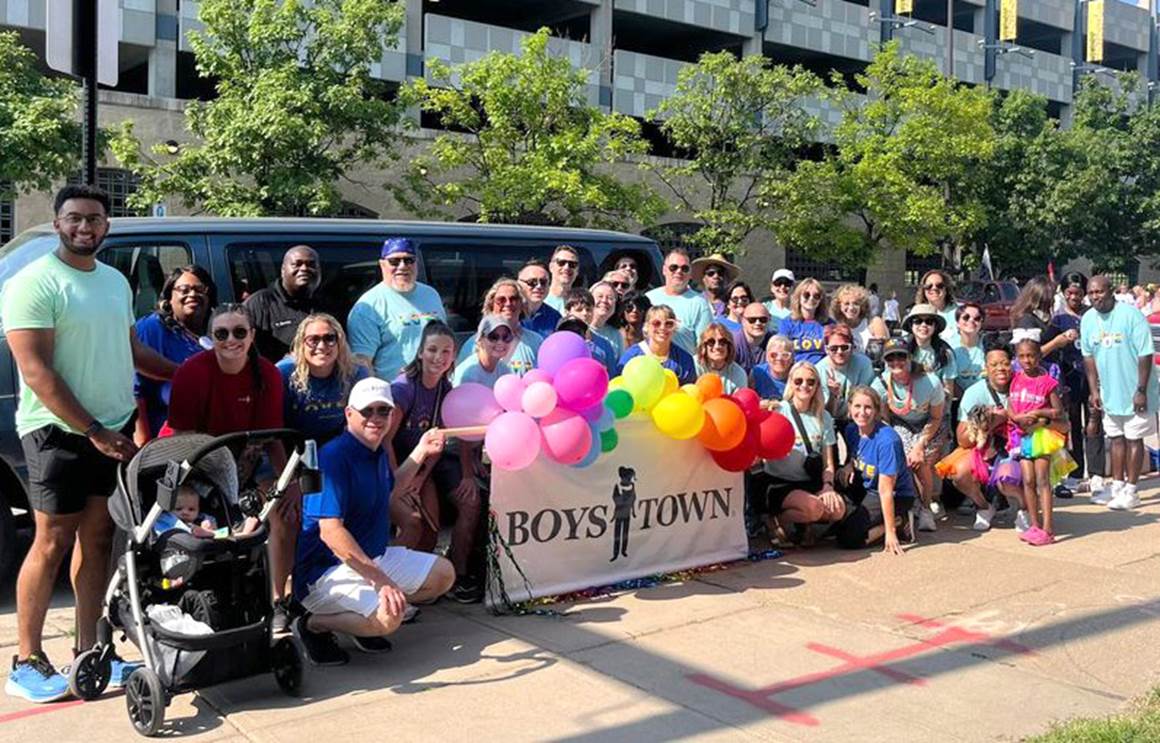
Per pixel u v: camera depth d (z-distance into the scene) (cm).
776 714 432
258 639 425
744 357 784
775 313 890
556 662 494
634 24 3400
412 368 577
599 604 591
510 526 581
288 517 538
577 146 2081
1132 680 473
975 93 2905
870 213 2808
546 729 416
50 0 596
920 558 688
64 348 423
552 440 571
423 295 654
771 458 670
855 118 2823
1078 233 3441
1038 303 948
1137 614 567
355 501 489
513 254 799
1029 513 736
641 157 2862
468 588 596
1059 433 739
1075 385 944
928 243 2786
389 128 2291
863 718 428
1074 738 391
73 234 417
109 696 449
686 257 788
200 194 1866
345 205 2369
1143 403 843
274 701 443
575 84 2192
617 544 626
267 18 1814
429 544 598
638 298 756
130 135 1861
